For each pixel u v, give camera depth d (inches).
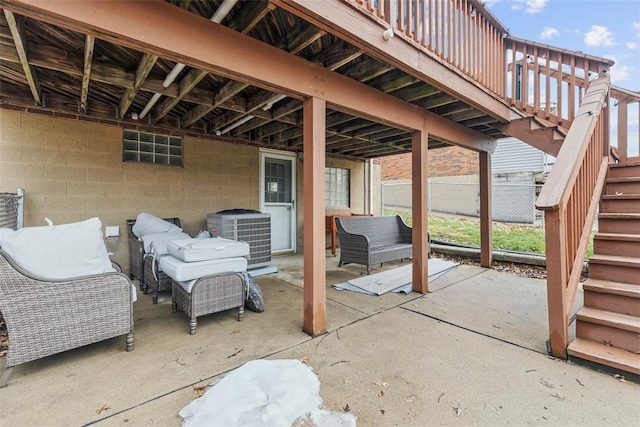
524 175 368.2
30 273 77.4
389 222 233.9
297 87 98.1
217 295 109.7
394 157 530.0
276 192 239.9
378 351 92.2
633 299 89.7
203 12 85.6
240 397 65.9
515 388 74.2
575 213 98.8
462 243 263.1
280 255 244.5
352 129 182.9
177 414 64.4
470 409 66.6
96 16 63.9
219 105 136.2
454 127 171.8
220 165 202.8
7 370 74.6
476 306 132.6
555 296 88.6
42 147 142.3
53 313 79.5
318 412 64.5
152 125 171.6
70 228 89.8
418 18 109.0
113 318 88.5
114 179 161.9
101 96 144.6
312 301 103.4
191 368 82.2
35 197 140.9
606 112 135.9
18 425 61.2
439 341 99.0
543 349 93.7
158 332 104.7
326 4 79.4
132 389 73.0
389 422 62.4
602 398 70.4
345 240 202.2
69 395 70.6
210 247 112.1
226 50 82.0
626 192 128.2
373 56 98.4
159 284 133.4
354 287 159.5
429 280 174.9
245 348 93.6
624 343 84.9
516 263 208.8
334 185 290.5
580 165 98.7
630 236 103.7
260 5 75.8
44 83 123.5
